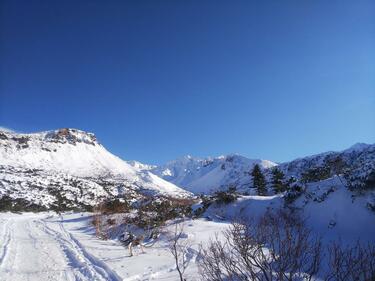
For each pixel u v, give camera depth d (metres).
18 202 54.59
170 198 24.88
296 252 4.86
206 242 11.75
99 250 12.66
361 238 10.21
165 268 9.17
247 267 5.23
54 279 8.56
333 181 15.23
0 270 9.32
